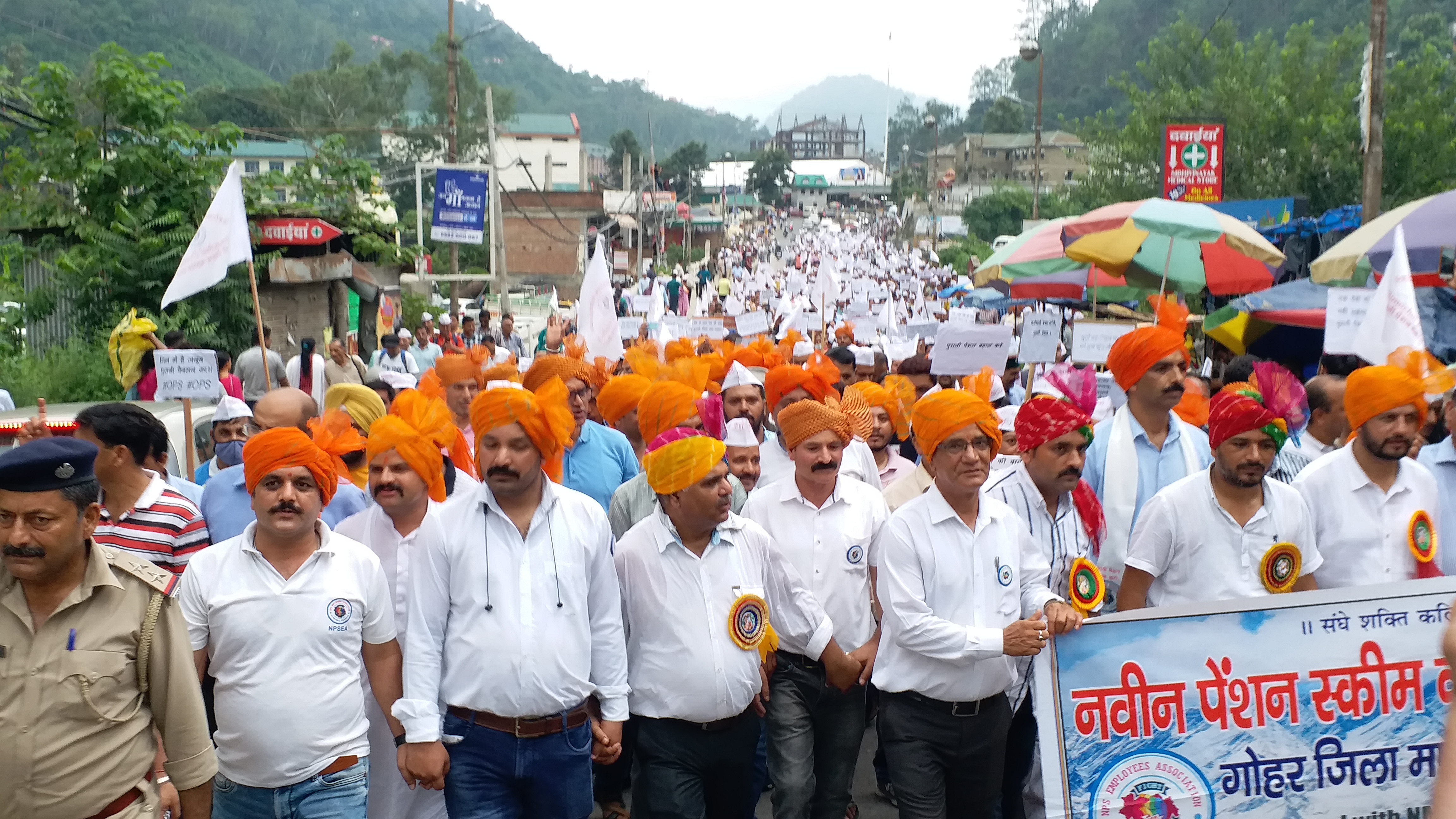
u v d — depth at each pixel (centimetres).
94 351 1559
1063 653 434
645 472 509
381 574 439
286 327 1888
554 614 429
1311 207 2755
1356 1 7081
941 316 2203
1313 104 2870
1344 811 429
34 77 1703
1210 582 465
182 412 816
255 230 1806
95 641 340
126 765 347
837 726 515
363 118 7888
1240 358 780
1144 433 544
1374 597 431
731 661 461
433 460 478
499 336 2223
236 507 520
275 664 409
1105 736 431
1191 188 2148
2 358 1492
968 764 470
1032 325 849
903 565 461
